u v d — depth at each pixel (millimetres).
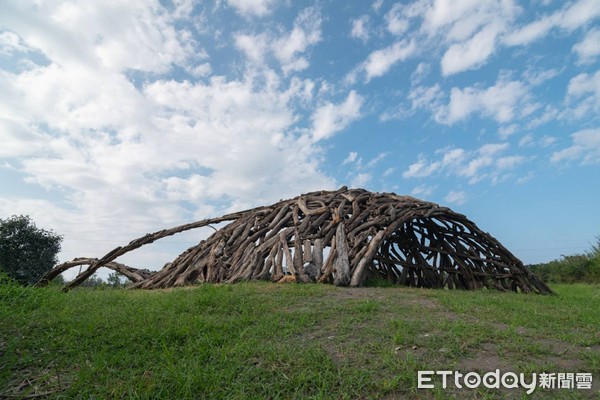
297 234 12570
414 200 15852
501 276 14820
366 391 3514
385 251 15391
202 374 3674
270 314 6191
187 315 5953
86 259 15320
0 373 3699
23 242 27906
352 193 15766
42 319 5410
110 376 3721
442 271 15086
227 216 16422
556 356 4527
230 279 11531
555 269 28688
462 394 3527
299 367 3932
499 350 4559
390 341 4812
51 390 3441
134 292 9836
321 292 8500
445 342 4773
